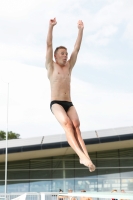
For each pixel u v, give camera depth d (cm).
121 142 2469
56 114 504
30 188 2711
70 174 2739
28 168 2752
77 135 498
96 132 2631
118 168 2738
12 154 2428
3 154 2359
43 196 1130
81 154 461
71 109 523
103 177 2728
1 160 2680
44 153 2581
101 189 2697
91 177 2730
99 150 2755
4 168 2744
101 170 2745
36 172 2745
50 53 534
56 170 2752
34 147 2367
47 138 2603
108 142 2395
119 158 2756
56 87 527
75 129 503
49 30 530
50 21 527
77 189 2705
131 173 2712
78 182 2720
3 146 2392
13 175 2733
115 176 2720
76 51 564
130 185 2688
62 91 527
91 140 2394
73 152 2659
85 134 2578
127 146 2675
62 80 532
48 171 2748
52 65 539
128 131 2536
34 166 2755
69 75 547
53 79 532
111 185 2702
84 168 2748
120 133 2447
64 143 2384
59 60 541
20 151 2356
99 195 414
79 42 567
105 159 2769
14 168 2748
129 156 2741
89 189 2705
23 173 2741
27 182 2722
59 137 2598
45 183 2722
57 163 2767
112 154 2773
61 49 543
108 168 2747
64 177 2733
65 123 490
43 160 2773
